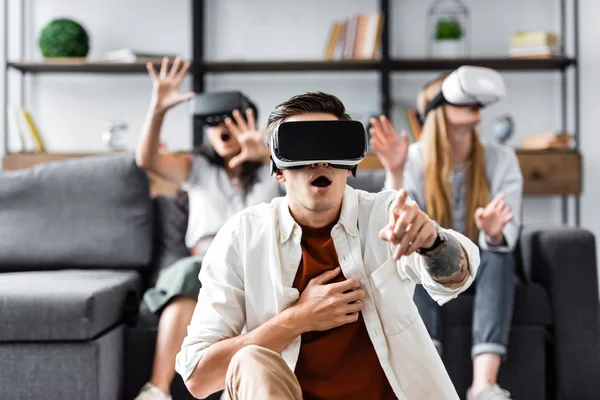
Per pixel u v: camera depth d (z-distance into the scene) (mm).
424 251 1123
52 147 4234
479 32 4156
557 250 2252
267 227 1261
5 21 4020
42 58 4094
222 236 1282
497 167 2410
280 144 1140
